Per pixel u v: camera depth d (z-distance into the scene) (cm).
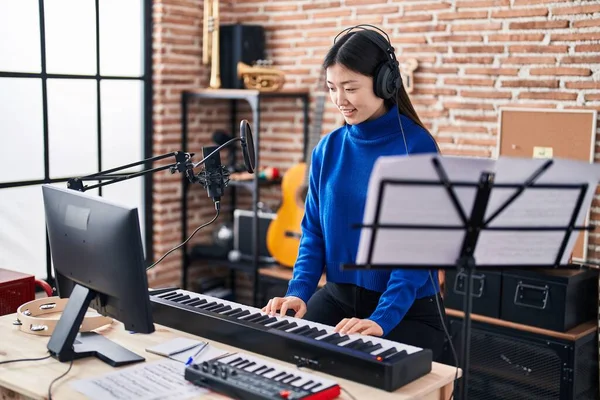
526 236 195
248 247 466
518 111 391
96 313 244
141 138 466
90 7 430
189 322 233
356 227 181
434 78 420
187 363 206
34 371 203
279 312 245
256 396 179
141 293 201
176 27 466
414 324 253
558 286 346
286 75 480
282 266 458
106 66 442
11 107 398
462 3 405
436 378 201
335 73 247
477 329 370
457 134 415
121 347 219
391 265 191
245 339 218
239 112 510
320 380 190
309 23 466
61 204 221
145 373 200
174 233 482
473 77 406
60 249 224
